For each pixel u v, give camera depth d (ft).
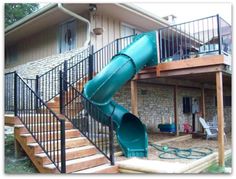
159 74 25.48
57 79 28.58
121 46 31.73
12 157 20.17
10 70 40.75
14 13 52.26
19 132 18.79
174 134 35.29
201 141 31.91
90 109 21.39
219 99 22.11
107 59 28.73
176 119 34.99
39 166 16.87
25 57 41.78
